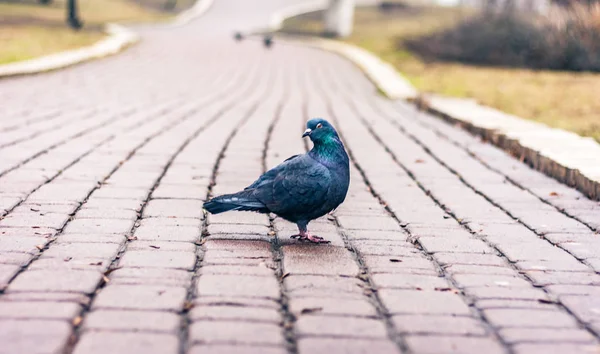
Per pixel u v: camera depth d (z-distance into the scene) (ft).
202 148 15.19
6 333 9.73
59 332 9.75
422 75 35.17
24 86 25.30
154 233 11.53
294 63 42.29
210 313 10.08
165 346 9.67
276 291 10.45
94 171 13.48
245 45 53.31
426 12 81.15
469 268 11.02
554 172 13.89
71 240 11.26
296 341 9.81
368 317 10.13
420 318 10.14
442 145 16.57
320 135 11.21
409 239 11.70
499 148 16.20
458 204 12.75
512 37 40.73
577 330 10.06
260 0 106.93
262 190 11.25
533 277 10.87
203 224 11.87
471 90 28.09
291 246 11.37
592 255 11.36
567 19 38.73
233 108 22.49
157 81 29.76
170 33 60.85
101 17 72.59
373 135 17.98
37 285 10.35
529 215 12.41
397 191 13.23
